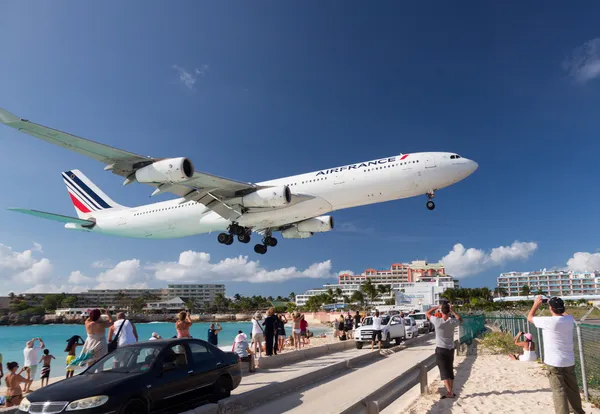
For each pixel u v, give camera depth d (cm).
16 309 14262
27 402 612
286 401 864
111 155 1964
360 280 17362
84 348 922
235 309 15412
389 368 1344
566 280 15788
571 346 621
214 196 2291
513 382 1141
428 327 3166
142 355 723
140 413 639
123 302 15525
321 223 2633
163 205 2758
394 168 2178
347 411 596
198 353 783
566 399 611
